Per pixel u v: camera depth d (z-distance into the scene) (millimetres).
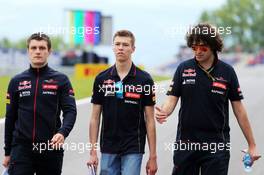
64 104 11781
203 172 11531
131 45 12000
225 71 11492
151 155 12148
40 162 11789
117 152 12016
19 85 11758
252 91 48438
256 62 157875
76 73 76500
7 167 12102
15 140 11719
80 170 18891
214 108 11422
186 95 11492
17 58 83500
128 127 12008
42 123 11641
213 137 11477
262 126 28562
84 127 25766
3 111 27578
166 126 26672
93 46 88125
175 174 11773
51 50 12000
